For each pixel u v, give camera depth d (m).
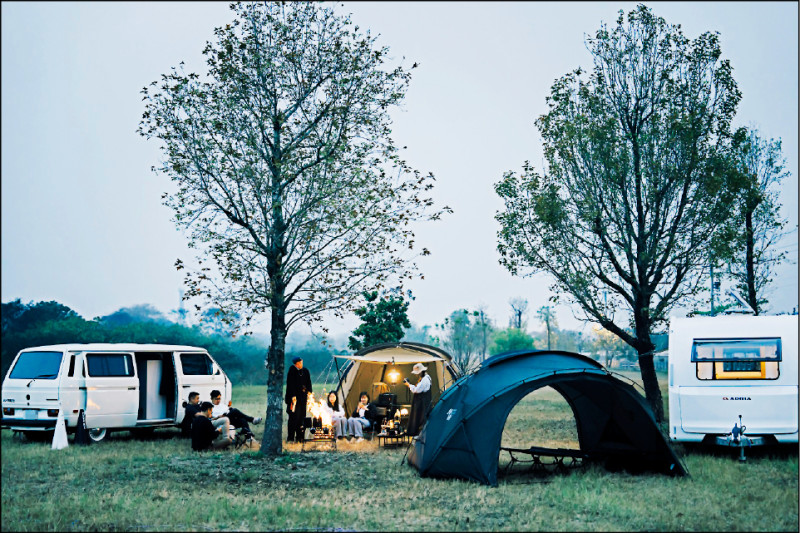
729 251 17.69
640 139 18.30
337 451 14.89
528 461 13.18
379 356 18.52
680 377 13.91
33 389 15.38
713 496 10.05
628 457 12.47
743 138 17.88
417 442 12.82
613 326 18.72
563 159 18.81
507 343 76.38
